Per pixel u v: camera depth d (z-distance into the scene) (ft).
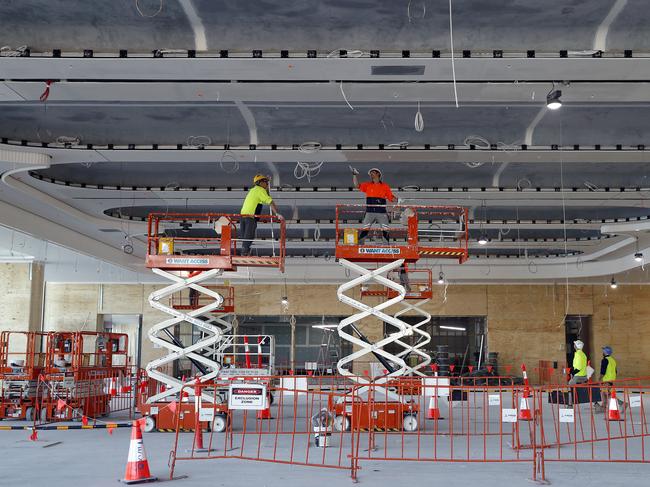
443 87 41.73
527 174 71.00
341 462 41.16
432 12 35.45
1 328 114.93
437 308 139.13
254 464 40.16
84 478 36.04
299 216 91.50
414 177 71.87
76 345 70.59
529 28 37.04
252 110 50.67
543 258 120.67
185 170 69.67
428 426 62.44
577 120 52.85
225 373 58.95
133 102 48.16
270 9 35.45
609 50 37.22
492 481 35.14
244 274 127.34
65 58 37.17
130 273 132.05
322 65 38.01
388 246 55.06
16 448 48.47
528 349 137.49
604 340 137.49
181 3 34.96
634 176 70.69
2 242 100.37
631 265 102.99
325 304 140.56
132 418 70.85
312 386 120.47
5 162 55.26
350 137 55.21
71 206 80.18
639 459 43.16
